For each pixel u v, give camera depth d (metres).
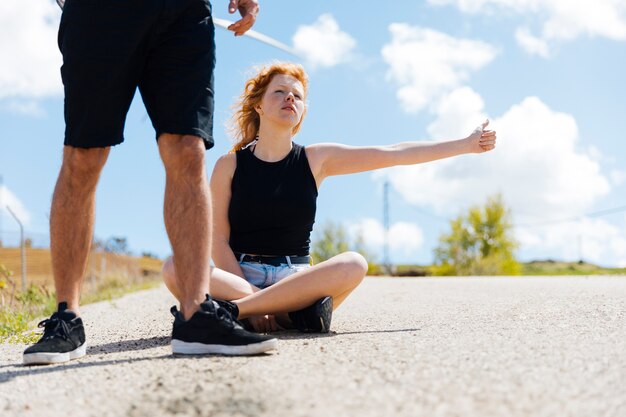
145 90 2.32
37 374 1.95
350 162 3.18
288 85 3.13
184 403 1.50
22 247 6.36
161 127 2.26
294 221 3.05
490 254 22.06
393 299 4.80
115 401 1.56
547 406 1.38
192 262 2.22
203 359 2.05
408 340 2.29
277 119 3.07
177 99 2.24
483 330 2.52
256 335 2.16
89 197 2.35
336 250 21.56
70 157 2.31
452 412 1.34
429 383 1.58
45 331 2.26
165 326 3.31
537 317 2.95
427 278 9.53
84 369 1.98
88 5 2.21
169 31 2.25
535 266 26.06
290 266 3.04
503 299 4.24
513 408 1.36
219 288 2.76
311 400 1.47
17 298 5.46
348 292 2.92
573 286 5.50
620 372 1.67
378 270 21.70
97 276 8.85
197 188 2.24
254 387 1.61
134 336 2.94
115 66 2.22
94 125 2.27
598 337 2.22
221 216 3.05
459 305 3.95
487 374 1.66
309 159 3.14
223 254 2.99
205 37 2.29
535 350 1.97
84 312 4.64
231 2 2.56
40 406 1.57
